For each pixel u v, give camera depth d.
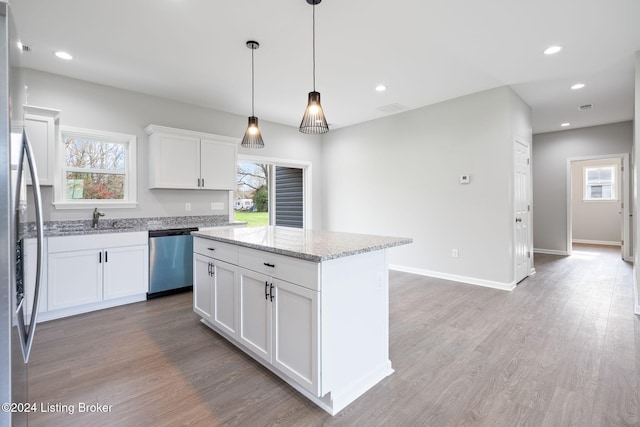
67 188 3.61
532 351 2.37
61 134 3.52
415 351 2.39
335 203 6.07
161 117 4.24
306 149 6.07
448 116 4.42
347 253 1.76
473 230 4.20
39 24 2.55
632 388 1.89
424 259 4.71
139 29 2.64
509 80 3.75
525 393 1.86
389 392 1.91
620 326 2.80
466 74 3.57
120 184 3.97
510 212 3.91
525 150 4.49
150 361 2.28
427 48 2.99
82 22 2.53
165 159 4.00
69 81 3.56
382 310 2.09
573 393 1.85
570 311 3.19
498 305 3.38
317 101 2.39
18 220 1.20
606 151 5.89
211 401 1.83
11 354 1.10
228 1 2.28
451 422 1.64
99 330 2.82
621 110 4.98
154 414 1.72
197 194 4.58
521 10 2.40
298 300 1.80
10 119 1.11
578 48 3.00
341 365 1.80
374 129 5.38
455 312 3.18
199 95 4.19
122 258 3.45
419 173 4.76
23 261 1.30
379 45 2.92
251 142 3.01
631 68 3.44
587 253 6.58
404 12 2.42
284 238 2.38
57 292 3.04
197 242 2.90
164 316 3.17
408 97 4.31
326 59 3.20
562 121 5.66
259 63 3.27
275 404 1.80
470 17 2.49
